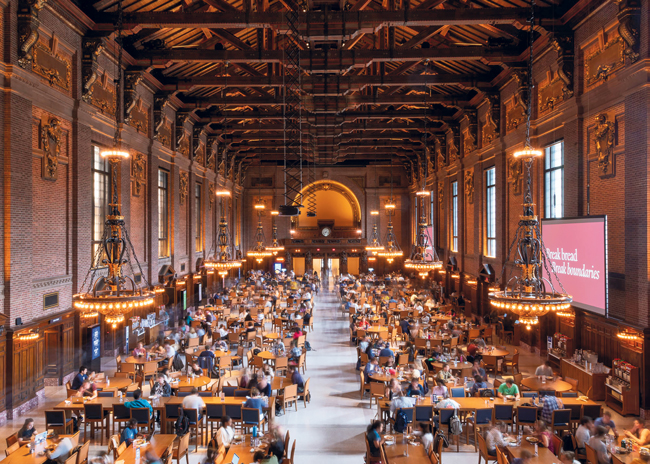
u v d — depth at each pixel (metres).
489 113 22.56
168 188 24.77
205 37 20.14
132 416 10.46
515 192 20.73
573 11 14.83
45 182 13.85
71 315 15.08
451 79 21.84
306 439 10.99
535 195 18.88
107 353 18.17
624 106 13.11
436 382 12.48
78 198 15.32
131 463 8.09
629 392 12.18
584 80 15.32
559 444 8.87
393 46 17.62
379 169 47.19
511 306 8.21
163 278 22.78
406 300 28.11
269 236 46.91
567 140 15.98
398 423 10.61
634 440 8.94
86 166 15.83
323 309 30.73
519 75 18.58
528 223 8.82
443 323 20.61
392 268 46.97
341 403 13.51
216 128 32.28
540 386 12.07
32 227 13.15
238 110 28.47
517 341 20.17
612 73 13.72
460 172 28.92
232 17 14.64
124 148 18.78
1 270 11.97
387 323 22.27
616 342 13.45
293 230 49.66
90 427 11.48
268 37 19.34
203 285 30.91
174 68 21.23
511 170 21.25
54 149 14.16
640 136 12.36
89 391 11.55
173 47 19.88
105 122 17.25
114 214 9.92
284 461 8.49
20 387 12.42
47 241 13.95
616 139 13.64
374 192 47.06
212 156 33.69
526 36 17.48
